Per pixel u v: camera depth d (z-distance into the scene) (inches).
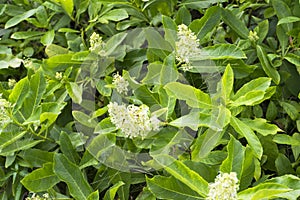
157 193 52.8
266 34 61.4
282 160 55.7
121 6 64.7
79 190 54.6
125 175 56.5
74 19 65.9
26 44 68.8
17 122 57.4
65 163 55.1
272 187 49.5
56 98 61.4
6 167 58.0
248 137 52.9
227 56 57.4
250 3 63.6
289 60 59.5
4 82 64.6
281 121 59.5
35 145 59.6
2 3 72.1
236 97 55.8
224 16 61.0
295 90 60.5
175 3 64.3
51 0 65.7
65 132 57.8
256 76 60.2
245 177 52.9
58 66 61.4
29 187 55.2
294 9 61.8
